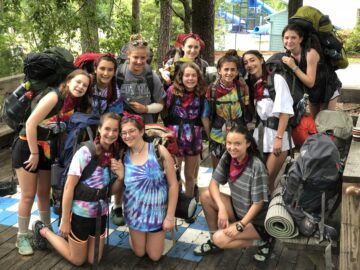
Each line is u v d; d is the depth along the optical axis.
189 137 3.71
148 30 11.22
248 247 3.50
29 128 3.03
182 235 3.70
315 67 3.57
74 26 7.94
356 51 17.20
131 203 3.19
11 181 4.45
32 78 3.12
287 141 3.49
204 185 4.60
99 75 3.29
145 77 3.51
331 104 4.09
